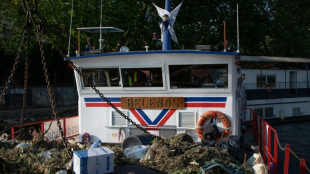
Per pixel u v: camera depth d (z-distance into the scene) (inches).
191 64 296.2
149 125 309.6
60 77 1024.9
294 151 518.3
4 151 240.1
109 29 378.6
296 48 1150.3
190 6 804.0
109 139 321.4
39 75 958.4
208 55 291.3
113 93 318.7
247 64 860.6
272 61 882.1
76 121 395.9
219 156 231.6
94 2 707.4
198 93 297.3
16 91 868.6
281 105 871.7
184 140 270.4
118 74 314.0
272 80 922.1
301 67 995.9
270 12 1146.0
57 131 360.2
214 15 817.5
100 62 316.2
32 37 819.4
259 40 904.3
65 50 851.4
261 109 832.3
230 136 288.2
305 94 930.1
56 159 221.5
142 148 264.7
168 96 304.0
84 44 782.5
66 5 721.0
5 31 848.3
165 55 299.3
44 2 727.7
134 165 222.4
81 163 189.2
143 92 309.4
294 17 1182.3
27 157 225.6
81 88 325.7
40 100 908.6
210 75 294.4
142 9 800.9
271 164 263.7
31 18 193.5
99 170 195.5
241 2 817.5
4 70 942.4
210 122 291.9
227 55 286.8
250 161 259.9
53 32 741.3
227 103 291.9
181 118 301.6
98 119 323.9
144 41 825.5
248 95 856.9
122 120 316.8
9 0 755.4
